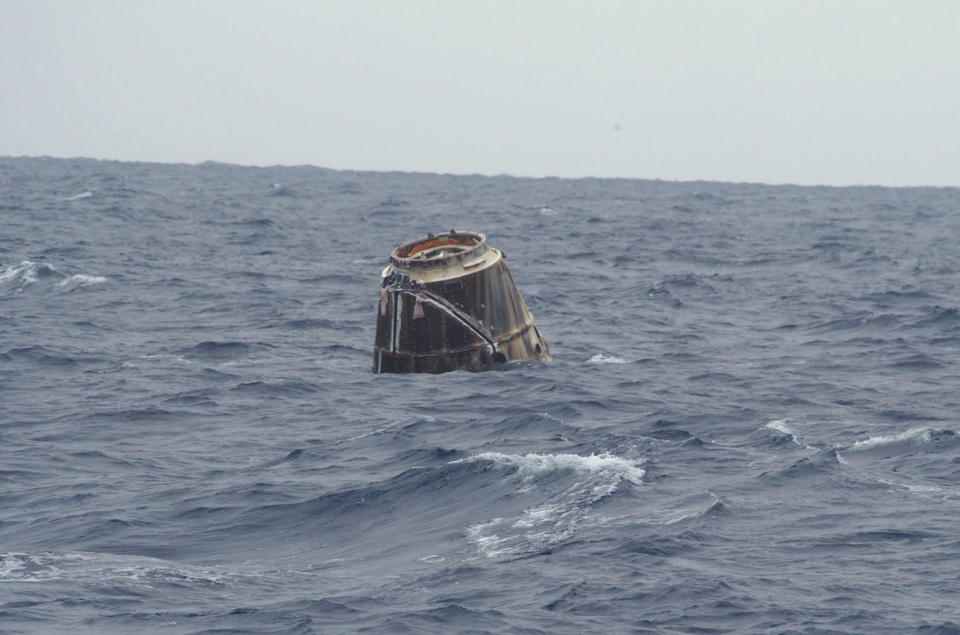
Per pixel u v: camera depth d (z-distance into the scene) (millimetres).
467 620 65500
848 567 72000
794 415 117812
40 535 83625
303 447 107562
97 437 112188
